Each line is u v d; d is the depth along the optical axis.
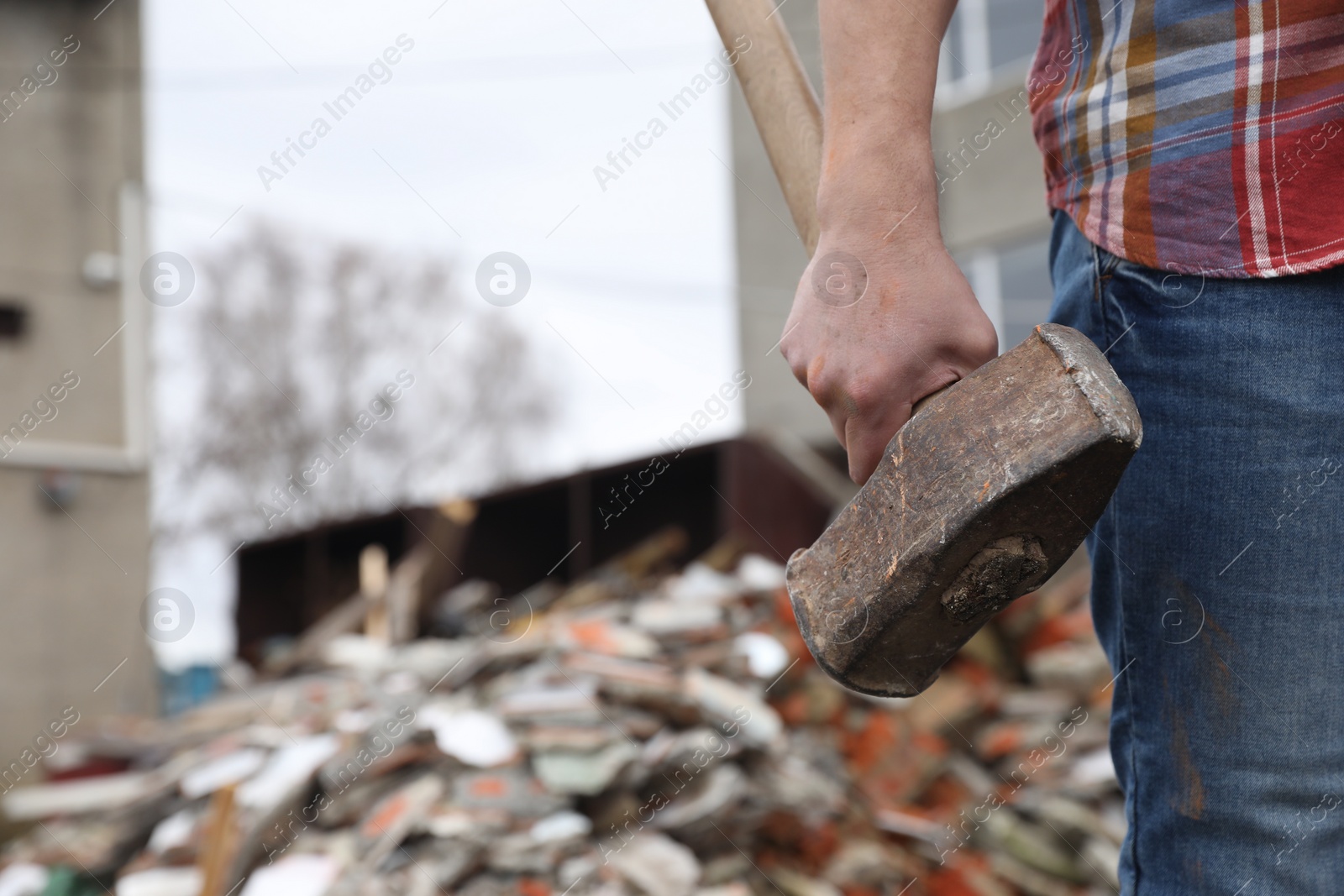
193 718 5.80
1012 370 0.82
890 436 0.89
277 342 17.56
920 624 0.85
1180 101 0.90
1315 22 0.85
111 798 4.81
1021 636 5.39
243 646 9.62
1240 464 0.85
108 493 9.50
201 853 4.01
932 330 0.86
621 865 3.63
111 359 9.59
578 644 4.79
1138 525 0.90
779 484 7.47
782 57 1.04
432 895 3.48
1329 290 0.84
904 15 0.89
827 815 4.04
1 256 9.32
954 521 0.80
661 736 4.23
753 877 3.82
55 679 9.16
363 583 8.62
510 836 3.69
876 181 0.87
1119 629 0.94
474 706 4.43
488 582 8.17
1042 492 0.78
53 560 9.25
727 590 5.33
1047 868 4.20
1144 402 0.90
